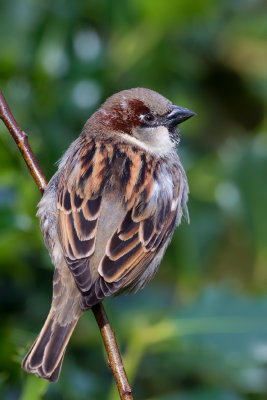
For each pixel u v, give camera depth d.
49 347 8.93
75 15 13.26
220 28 14.62
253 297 11.01
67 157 10.36
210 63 14.80
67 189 9.73
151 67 13.86
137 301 13.09
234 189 13.57
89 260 9.30
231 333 10.81
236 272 14.14
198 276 13.48
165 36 13.91
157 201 9.93
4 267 11.81
